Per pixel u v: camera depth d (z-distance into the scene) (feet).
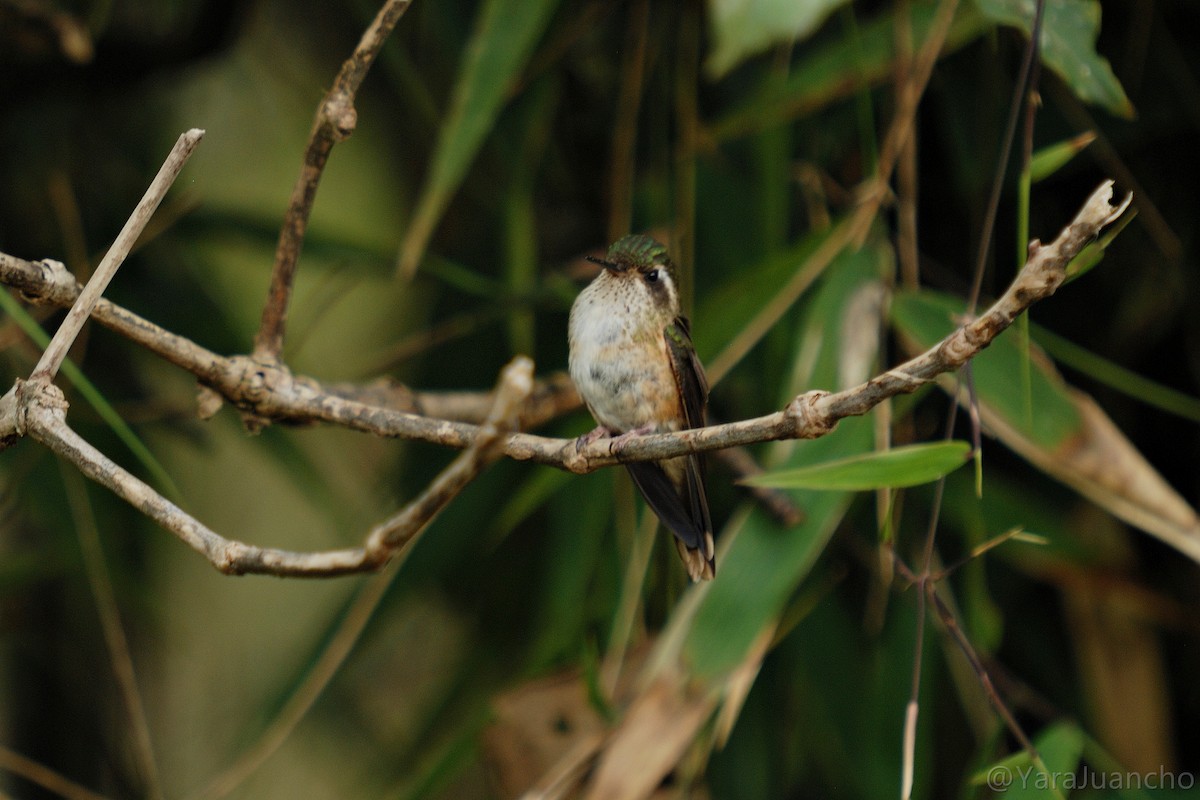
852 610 26.99
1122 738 25.53
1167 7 26.09
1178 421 27.45
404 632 34.86
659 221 26.76
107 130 31.71
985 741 23.54
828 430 12.84
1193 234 26.86
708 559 19.90
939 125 27.20
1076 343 27.84
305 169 17.90
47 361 13.97
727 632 20.31
